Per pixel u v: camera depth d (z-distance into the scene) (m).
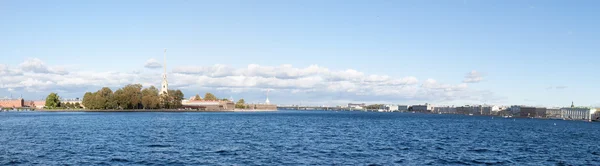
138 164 62.28
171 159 67.06
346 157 71.31
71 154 70.81
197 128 143.12
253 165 62.47
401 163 66.00
